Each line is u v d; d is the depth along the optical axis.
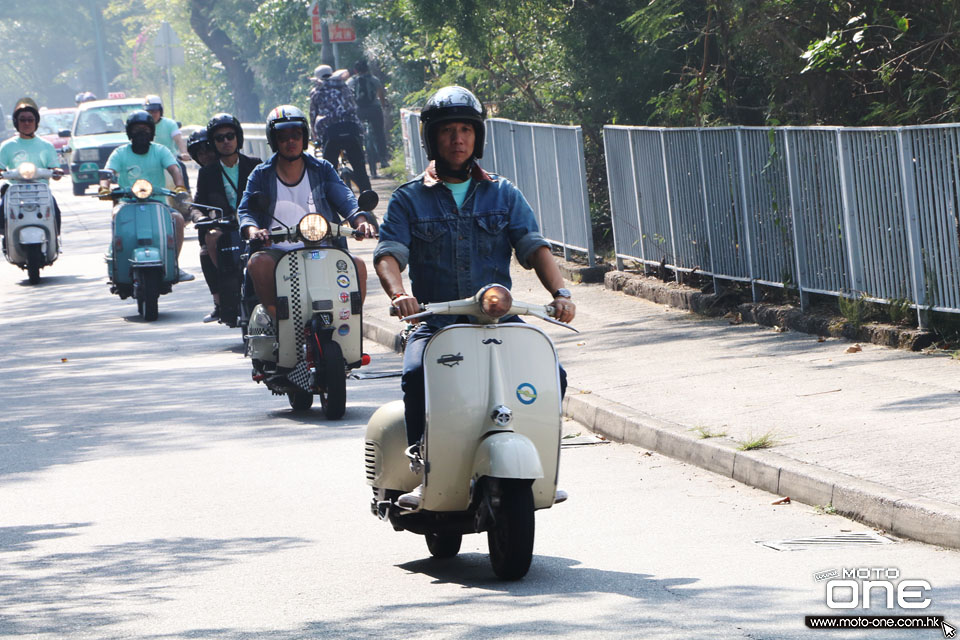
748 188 30.53
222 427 24.66
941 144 24.39
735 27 34.69
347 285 25.20
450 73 50.97
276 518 17.98
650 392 23.61
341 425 24.52
